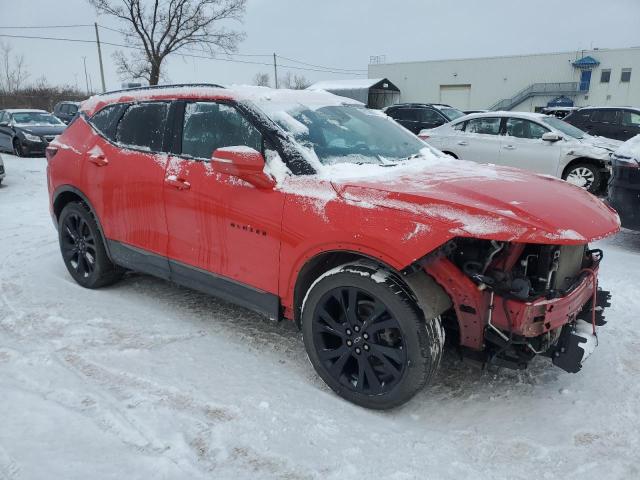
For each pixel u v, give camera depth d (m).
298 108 3.38
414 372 2.54
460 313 2.54
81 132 4.37
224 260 3.28
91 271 4.38
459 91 49.59
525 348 2.56
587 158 8.93
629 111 11.55
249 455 2.36
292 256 2.88
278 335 3.60
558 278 2.61
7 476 2.15
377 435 2.53
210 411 2.67
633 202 5.60
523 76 46.84
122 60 36.34
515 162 9.59
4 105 38.88
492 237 2.25
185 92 3.62
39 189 9.95
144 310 3.98
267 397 2.83
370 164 3.15
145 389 2.86
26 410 2.61
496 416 2.72
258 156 2.82
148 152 3.74
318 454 2.38
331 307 2.85
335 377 2.85
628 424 2.64
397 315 2.53
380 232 2.50
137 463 2.26
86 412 2.62
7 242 5.88
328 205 2.71
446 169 3.19
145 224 3.76
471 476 2.26
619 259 5.50
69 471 2.20
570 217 2.42
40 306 4.01
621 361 3.28
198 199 3.32
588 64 44.12
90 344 3.38
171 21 35.50
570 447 2.46
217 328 3.69
